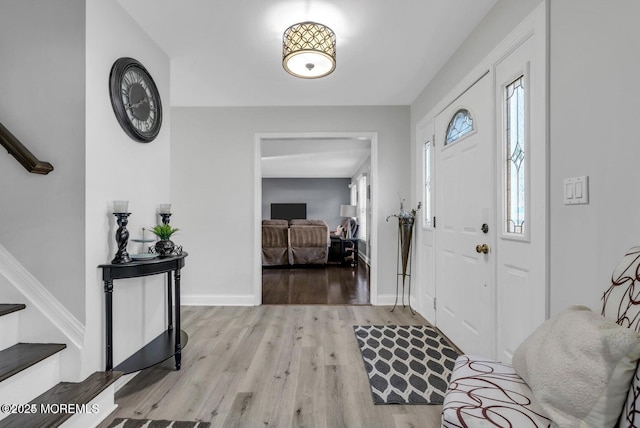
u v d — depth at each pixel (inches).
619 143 44.9
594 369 33.0
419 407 68.9
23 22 66.1
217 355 93.7
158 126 90.4
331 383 78.2
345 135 149.6
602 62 47.5
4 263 65.2
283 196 416.8
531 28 63.6
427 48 99.3
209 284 148.6
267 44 97.0
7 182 66.0
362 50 100.7
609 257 46.7
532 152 63.7
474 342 88.7
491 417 38.0
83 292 65.0
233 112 149.6
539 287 61.3
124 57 78.4
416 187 141.1
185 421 63.7
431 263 122.6
